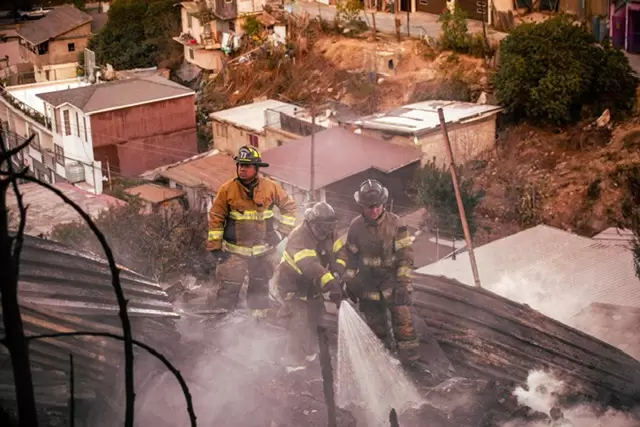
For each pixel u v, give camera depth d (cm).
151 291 730
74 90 5341
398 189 3622
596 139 3772
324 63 5462
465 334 764
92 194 3450
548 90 3872
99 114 5131
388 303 720
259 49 5953
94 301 643
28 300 599
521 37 4009
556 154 3788
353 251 718
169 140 5422
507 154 3888
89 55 6756
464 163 3881
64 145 5253
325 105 4850
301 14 6078
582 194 3497
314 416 587
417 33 5322
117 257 1803
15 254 255
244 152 757
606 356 816
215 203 770
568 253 2638
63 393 517
